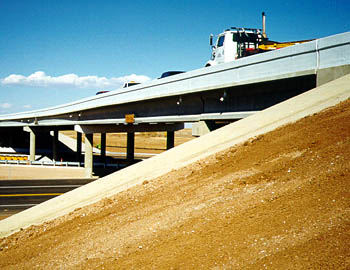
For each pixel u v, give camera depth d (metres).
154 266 6.82
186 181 11.61
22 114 75.38
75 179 45.19
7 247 11.58
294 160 9.72
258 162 10.69
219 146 14.05
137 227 9.10
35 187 37.44
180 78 28.78
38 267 8.81
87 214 11.95
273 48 26.72
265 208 7.67
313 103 13.89
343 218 6.31
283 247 6.09
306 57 17.81
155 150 91.94
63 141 98.31
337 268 5.18
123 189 13.22
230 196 9.03
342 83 14.71
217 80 24.53
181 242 7.43
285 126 12.84
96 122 49.75
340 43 15.90
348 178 7.62
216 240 7.04
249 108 23.81
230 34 27.77
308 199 7.38
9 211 25.58
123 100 39.28
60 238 10.58
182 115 31.81
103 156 65.44
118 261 7.56
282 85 20.72
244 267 5.91
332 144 9.64
